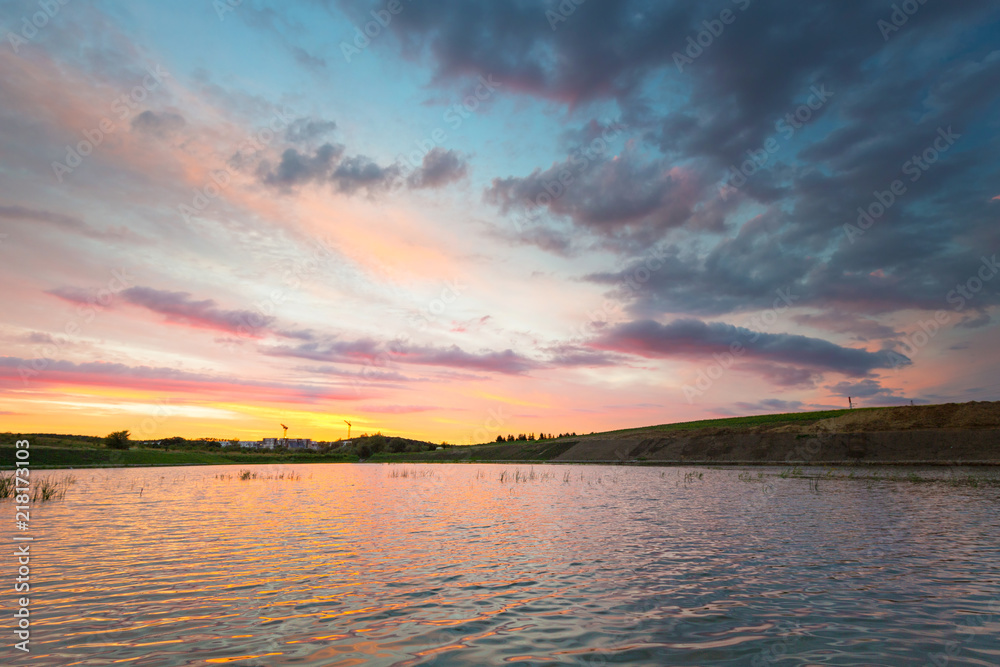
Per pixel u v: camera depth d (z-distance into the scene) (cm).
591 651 756
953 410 7038
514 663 713
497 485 4334
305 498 3195
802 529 1823
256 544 1617
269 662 715
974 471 4634
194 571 1252
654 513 2348
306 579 1177
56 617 905
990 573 1193
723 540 1644
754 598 1020
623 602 1000
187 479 5028
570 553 1470
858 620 888
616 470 6669
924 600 997
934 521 1947
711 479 4531
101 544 1609
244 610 951
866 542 1569
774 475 4794
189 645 777
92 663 707
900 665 702
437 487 4134
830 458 6756
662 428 13600
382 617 912
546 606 976
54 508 2602
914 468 5206
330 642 791
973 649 755
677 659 727
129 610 948
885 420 7456
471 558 1408
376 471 7044
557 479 5050
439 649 764
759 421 11912
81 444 8931
